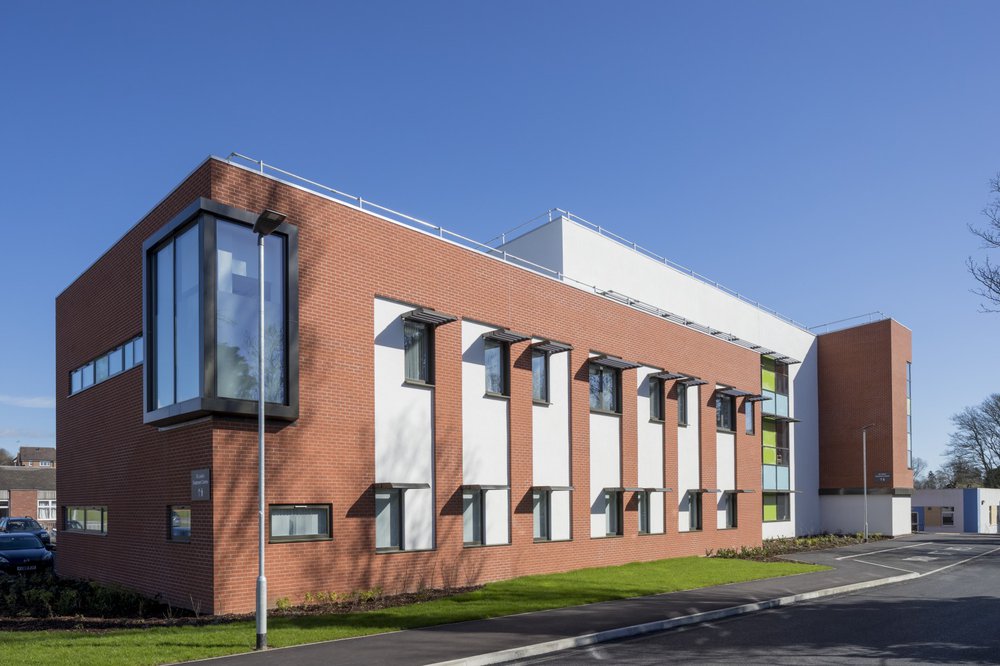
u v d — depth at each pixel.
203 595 15.14
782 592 19.67
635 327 28.33
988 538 50.84
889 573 25.77
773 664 11.49
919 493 73.06
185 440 16.22
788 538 43.06
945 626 15.21
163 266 17.16
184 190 16.81
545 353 24.12
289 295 16.66
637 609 16.30
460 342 20.97
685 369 31.17
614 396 27.28
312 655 11.26
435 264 20.47
